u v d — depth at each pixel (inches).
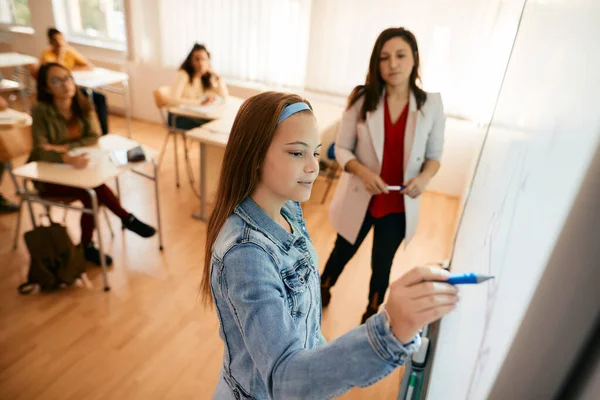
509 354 13.4
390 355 18.5
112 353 77.3
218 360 77.7
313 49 153.7
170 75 190.7
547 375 13.5
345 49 149.3
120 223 118.2
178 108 133.4
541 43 23.5
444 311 17.8
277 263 27.0
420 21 135.6
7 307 85.7
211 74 148.1
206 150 118.1
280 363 21.2
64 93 94.8
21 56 175.0
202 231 118.6
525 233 15.2
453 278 18.5
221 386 35.2
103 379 72.1
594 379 11.6
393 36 63.6
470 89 137.2
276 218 30.0
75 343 78.7
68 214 121.1
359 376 19.0
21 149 98.3
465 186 131.8
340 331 87.1
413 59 64.7
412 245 120.7
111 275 97.5
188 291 94.3
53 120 96.3
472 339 22.0
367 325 19.2
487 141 52.6
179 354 78.3
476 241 32.5
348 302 95.8
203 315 87.8
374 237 78.1
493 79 119.3
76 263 90.8
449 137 145.4
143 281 96.4
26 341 78.2
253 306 23.5
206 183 122.6
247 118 26.8
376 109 69.3
